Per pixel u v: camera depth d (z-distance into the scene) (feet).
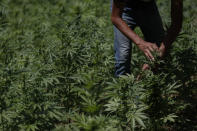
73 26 17.13
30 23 25.67
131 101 13.56
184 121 15.97
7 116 13.16
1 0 27.27
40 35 21.30
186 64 16.47
